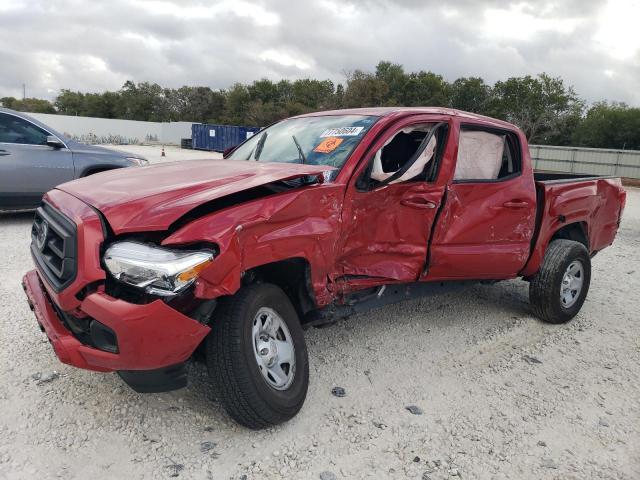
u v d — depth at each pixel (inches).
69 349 114.0
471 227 172.7
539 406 148.9
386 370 164.2
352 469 118.3
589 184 223.3
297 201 126.6
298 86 3171.8
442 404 146.9
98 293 108.6
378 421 136.7
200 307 114.6
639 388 162.6
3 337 167.6
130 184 130.3
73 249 111.7
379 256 156.4
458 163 174.7
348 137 158.1
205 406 137.5
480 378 163.0
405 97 2645.2
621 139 1951.3
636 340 199.9
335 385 153.3
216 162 158.9
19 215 372.2
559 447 130.6
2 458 114.0
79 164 341.7
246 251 116.6
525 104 2443.4
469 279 184.1
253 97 3277.6
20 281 220.4
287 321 133.6
